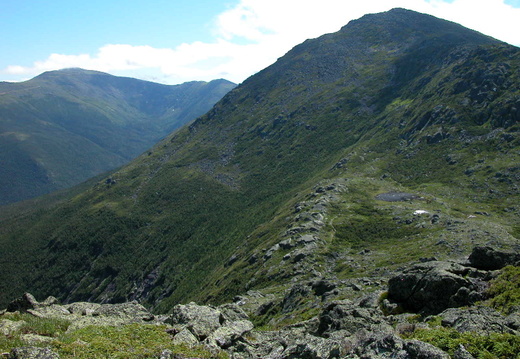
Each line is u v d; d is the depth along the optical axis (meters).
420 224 98.44
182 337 17.88
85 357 13.89
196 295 135.88
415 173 162.50
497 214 111.69
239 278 102.25
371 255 84.19
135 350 15.33
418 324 16.19
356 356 12.73
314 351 14.96
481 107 179.88
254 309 57.94
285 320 38.66
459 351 11.48
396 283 23.73
